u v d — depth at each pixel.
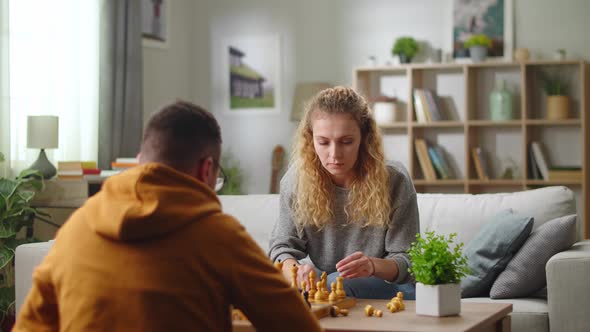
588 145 5.36
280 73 6.08
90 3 4.93
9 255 3.79
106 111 4.97
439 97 5.70
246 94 6.16
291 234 2.39
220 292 1.24
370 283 2.21
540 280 2.78
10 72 4.31
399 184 2.28
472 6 5.60
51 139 4.14
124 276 1.21
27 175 4.12
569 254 2.64
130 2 5.18
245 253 1.25
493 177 5.59
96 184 4.61
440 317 1.73
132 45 5.20
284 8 6.07
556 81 5.39
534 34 5.51
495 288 2.80
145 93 5.74
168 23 5.97
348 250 2.33
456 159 5.68
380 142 2.25
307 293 1.81
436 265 1.75
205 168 1.32
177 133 1.29
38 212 4.07
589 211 5.29
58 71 4.64
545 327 2.62
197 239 1.22
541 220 3.08
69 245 1.26
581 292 2.58
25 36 4.40
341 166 2.14
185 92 6.21
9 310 3.88
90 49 4.94
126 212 1.21
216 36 6.23
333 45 5.96
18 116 4.35
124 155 5.16
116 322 1.20
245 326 1.67
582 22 5.41
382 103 5.65
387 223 2.27
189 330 1.21
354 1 5.90
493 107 5.46
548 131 5.48
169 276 1.20
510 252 2.85
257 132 6.14
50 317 1.33
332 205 2.30
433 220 3.23
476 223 3.16
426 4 5.71
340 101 2.15
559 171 5.29
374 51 5.85
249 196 3.51
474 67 5.60
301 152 2.30
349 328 1.60
